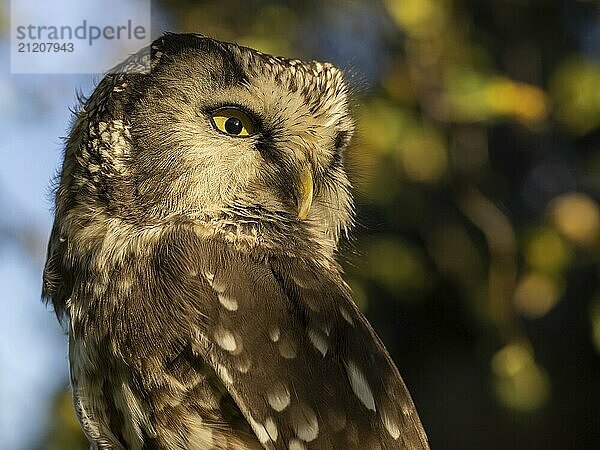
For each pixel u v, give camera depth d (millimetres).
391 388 2613
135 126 2602
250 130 2615
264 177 2613
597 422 3145
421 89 2820
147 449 2590
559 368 3090
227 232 2607
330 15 2834
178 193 2602
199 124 2605
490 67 2838
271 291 2596
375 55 2840
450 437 3125
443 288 2926
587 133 2834
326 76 2637
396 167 2822
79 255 2605
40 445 2838
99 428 2604
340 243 2680
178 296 2588
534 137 2875
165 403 2586
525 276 2826
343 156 2656
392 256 2846
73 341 2605
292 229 2619
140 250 2596
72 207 2611
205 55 2611
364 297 2832
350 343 2604
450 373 3066
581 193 2857
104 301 2594
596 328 2814
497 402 2936
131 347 2588
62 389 2832
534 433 3158
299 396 2586
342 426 2592
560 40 2854
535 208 2879
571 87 2799
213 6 2832
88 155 2607
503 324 2844
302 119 2623
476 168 2854
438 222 2867
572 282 2920
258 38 2820
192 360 2584
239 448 2586
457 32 2820
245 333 2586
